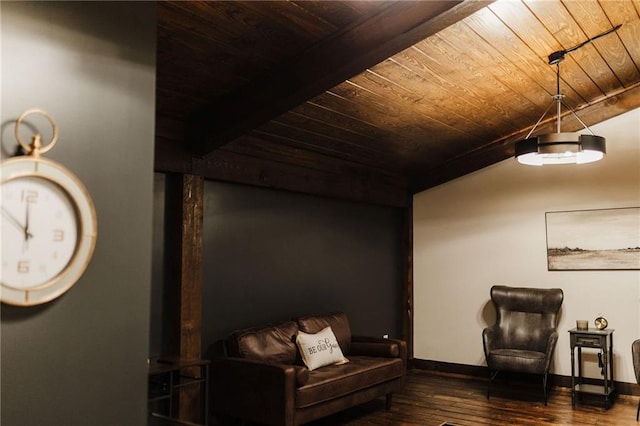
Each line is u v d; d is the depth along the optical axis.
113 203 2.06
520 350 5.57
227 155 4.50
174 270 4.11
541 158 4.47
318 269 5.57
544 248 6.10
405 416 4.72
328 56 3.44
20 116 1.81
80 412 1.92
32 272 1.79
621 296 5.62
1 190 1.74
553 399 5.34
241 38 3.26
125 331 2.07
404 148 5.75
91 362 1.96
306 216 5.47
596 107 5.62
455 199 6.73
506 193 6.38
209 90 3.79
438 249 6.81
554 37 3.98
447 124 5.31
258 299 4.86
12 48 1.82
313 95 3.63
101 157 2.04
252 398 3.96
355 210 6.18
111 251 2.04
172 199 4.18
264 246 4.96
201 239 4.25
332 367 4.49
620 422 4.55
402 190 6.85
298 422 3.83
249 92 3.80
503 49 4.03
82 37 2.01
